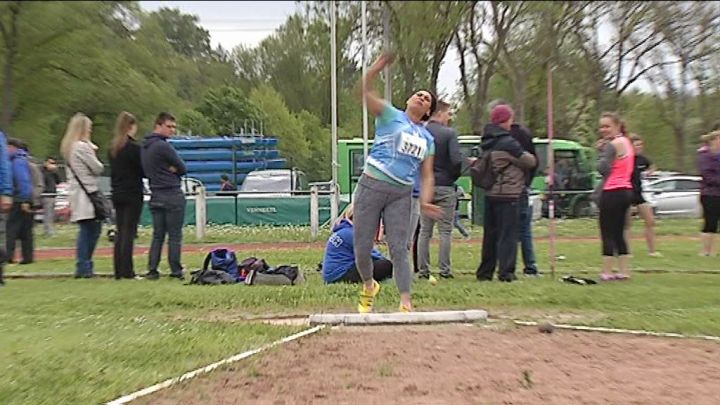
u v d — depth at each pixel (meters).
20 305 10.45
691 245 19.91
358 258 9.38
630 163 12.75
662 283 12.31
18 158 16.77
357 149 36.69
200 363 6.95
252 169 42.97
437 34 46.22
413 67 46.97
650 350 7.56
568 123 51.59
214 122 79.94
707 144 17.03
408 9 46.22
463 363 7.01
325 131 76.56
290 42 75.00
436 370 6.75
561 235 24.39
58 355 7.19
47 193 25.38
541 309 10.05
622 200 12.64
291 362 7.02
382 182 9.16
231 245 21.86
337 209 25.30
